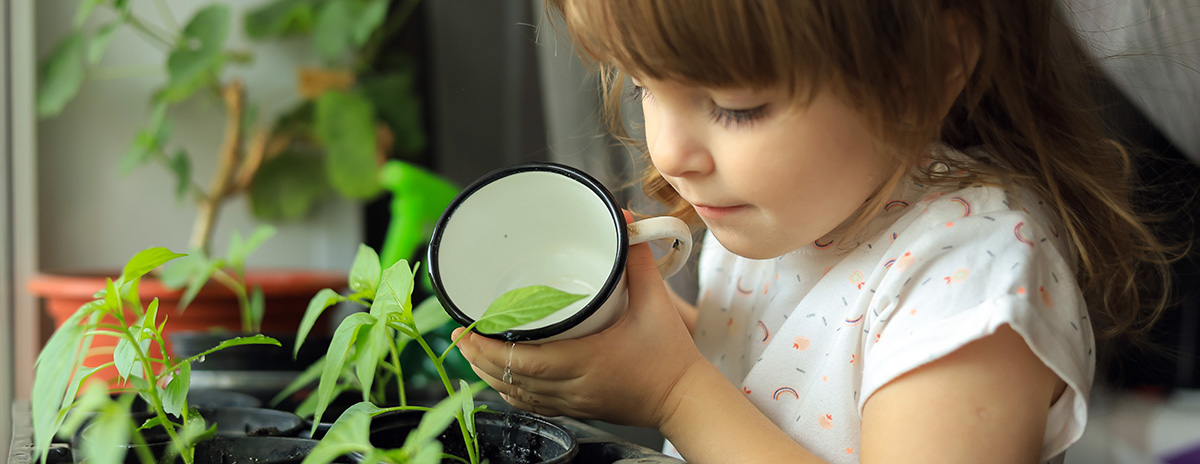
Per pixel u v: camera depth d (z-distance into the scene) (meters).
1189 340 1.45
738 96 0.67
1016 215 0.72
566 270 0.72
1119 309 0.81
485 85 1.84
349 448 0.58
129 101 1.66
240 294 1.21
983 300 0.68
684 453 0.72
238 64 1.78
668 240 0.75
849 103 0.67
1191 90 1.11
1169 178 1.14
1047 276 0.70
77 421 0.57
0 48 1.45
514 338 0.68
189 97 1.72
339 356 0.64
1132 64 1.03
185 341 0.94
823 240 0.79
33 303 1.48
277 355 0.94
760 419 0.71
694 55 0.65
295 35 1.81
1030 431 0.67
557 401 0.73
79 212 1.62
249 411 0.75
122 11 1.55
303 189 1.80
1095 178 0.78
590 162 1.42
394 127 1.82
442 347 1.04
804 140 0.68
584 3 0.68
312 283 1.28
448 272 0.70
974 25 0.71
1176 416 1.47
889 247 0.75
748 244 0.72
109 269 1.55
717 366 0.85
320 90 1.79
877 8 0.66
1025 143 0.76
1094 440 1.50
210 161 1.75
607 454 0.74
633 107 0.88
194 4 1.72
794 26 0.65
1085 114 0.80
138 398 0.79
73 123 1.61
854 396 0.75
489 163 1.84
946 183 0.75
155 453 0.68
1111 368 1.00
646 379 0.71
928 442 0.67
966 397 0.67
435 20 1.86
